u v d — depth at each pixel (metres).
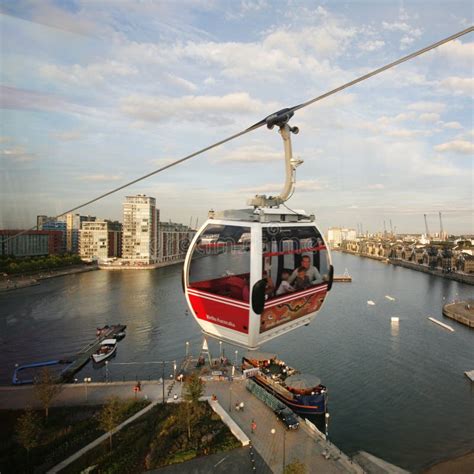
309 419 46.44
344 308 107.31
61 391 48.19
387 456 40.50
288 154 11.67
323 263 13.00
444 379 59.28
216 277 11.77
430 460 39.94
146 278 159.75
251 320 10.95
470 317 93.50
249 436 39.03
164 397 46.84
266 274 11.01
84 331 81.25
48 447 36.12
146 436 37.91
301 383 48.22
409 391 55.03
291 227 11.88
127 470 32.97
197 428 39.69
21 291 123.81
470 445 42.59
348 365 63.94
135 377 58.78
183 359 66.06
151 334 79.81
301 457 35.72
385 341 77.25
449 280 177.75
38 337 76.81
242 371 57.22
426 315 101.19
